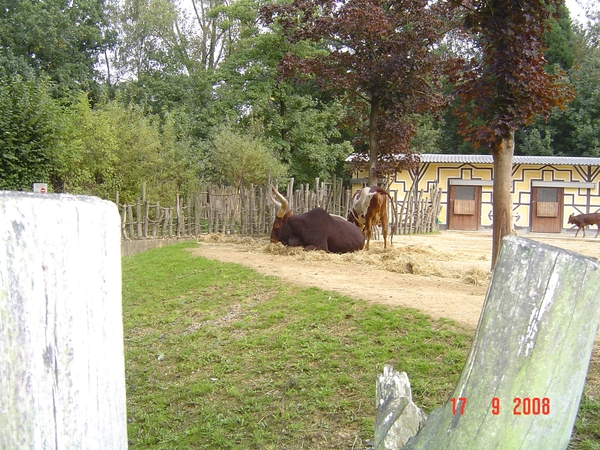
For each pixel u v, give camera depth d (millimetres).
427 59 14234
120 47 35000
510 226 9688
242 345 7074
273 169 25734
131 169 21297
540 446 1937
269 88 28641
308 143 30125
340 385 5723
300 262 11391
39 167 15594
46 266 1356
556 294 1853
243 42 29047
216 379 6379
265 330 7457
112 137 19734
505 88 9203
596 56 38094
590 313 1854
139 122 21922
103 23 33906
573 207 29078
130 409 6145
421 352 6051
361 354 6199
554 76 9477
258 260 11641
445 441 2100
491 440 1952
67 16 31016
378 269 10609
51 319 1376
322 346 6547
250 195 18203
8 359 1333
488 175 28844
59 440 1407
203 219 19234
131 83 32625
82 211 1417
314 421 5250
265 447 5027
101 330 1491
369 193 13562
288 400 5656
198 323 8289
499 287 1979
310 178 31953
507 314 1943
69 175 18234
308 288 8727
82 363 1438
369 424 5027
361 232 13727
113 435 1571
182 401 6117
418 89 14977
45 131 15531
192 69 36031
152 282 10836
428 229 24938
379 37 14211
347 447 4820
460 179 28969
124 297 10250
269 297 8727
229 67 29484
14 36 29625
